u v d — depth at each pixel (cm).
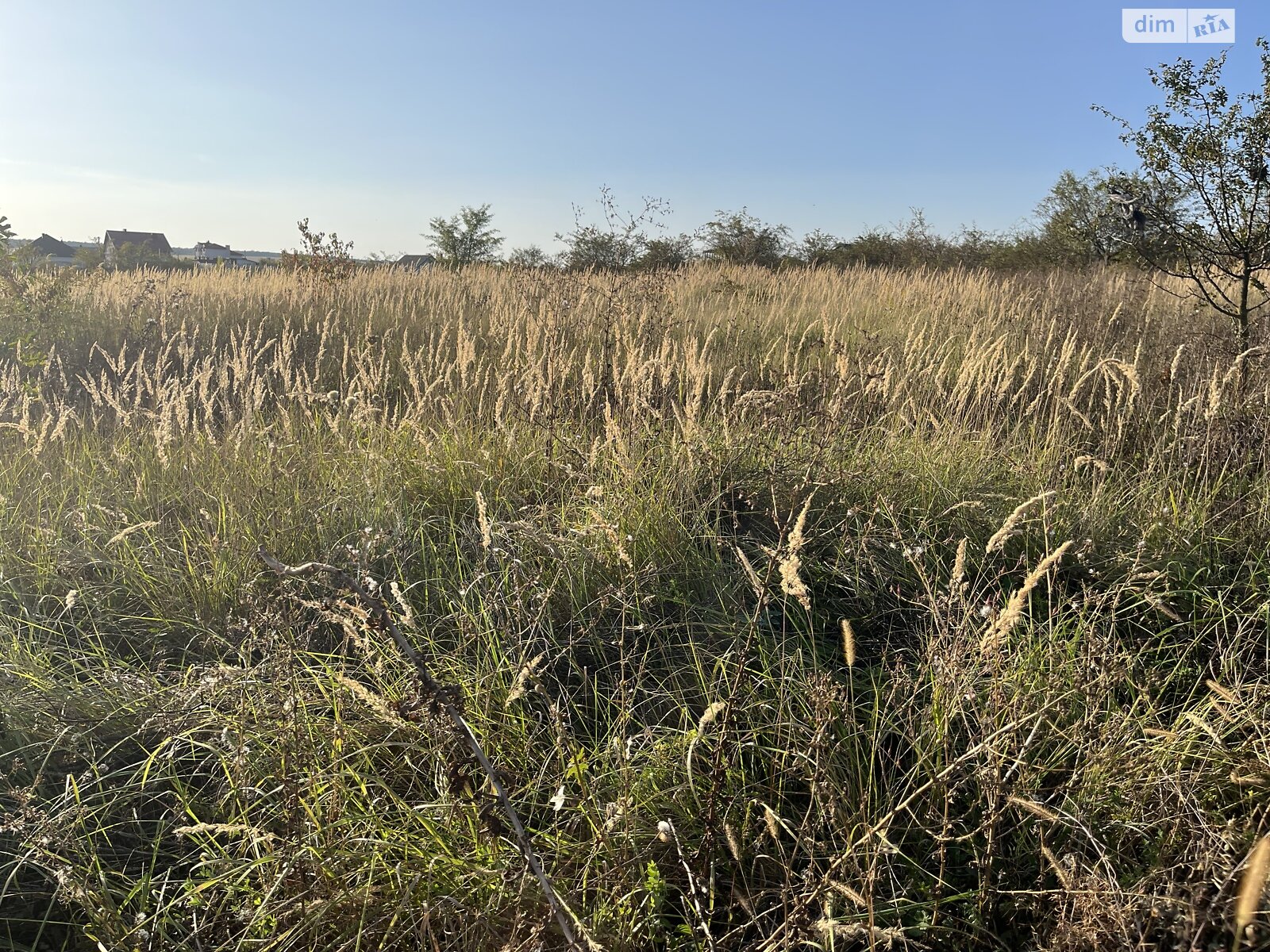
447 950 213
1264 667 315
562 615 361
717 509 447
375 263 1661
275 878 220
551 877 229
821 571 399
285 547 402
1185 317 867
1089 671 281
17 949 228
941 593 325
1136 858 239
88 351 895
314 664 326
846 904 219
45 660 323
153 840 261
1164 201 633
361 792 264
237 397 668
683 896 225
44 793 275
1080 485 459
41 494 446
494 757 268
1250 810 244
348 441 532
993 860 238
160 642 354
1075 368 729
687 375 559
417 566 395
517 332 841
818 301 1245
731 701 260
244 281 1444
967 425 548
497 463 492
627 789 240
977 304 1084
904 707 291
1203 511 418
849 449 505
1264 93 568
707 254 2664
